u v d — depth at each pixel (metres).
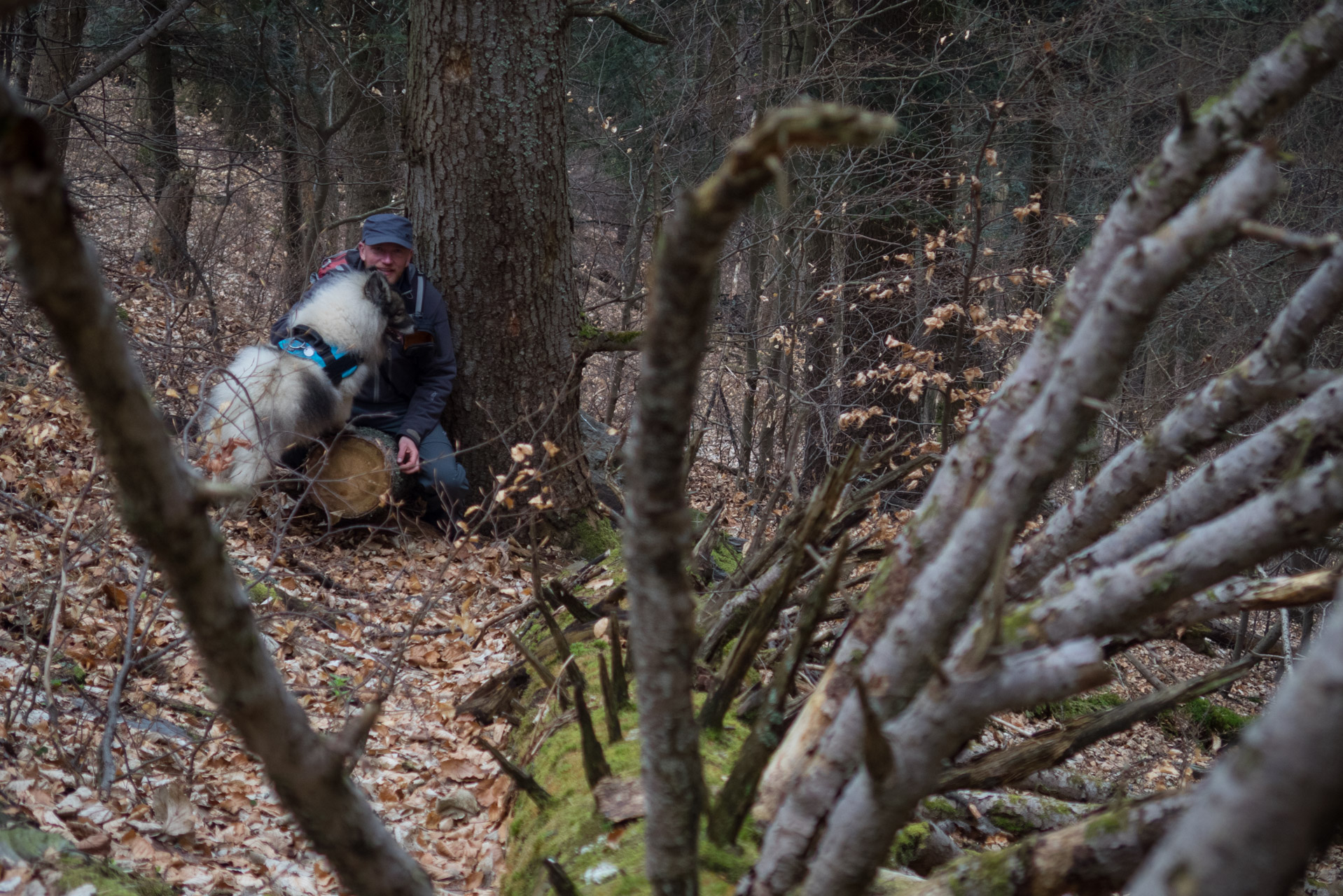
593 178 11.75
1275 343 1.36
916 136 8.22
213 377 5.21
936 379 5.16
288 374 4.81
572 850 2.18
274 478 4.77
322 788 1.21
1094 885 1.46
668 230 0.94
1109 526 1.57
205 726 3.27
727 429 10.41
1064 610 1.26
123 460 0.97
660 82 10.14
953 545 1.27
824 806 1.45
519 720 3.54
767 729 1.83
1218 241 1.09
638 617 1.20
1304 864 0.77
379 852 1.29
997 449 1.39
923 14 8.54
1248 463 1.38
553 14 5.34
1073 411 1.17
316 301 5.02
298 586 4.46
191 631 1.09
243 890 2.37
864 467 3.12
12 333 5.75
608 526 5.81
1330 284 1.29
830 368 7.69
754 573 3.13
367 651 4.11
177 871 2.35
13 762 2.56
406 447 5.19
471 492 5.60
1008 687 1.15
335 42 11.27
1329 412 1.31
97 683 3.24
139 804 2.58
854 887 1.29
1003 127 8.39
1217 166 1.21
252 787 2.98
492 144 5.32
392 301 5.05
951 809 3.12
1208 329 8.27
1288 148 8.61
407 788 3.18
